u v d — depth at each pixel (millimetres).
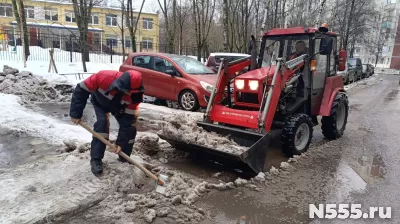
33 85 9406
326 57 6176
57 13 34781
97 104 3742
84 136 5324
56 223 2877
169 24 22656
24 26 18453
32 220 2758
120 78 3506
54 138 5145
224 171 4434
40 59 19781
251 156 4035
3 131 5391
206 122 5035
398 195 3861
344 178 4363
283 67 4727
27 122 5957
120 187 3531
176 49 28734
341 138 6555
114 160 3980
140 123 6840
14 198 3051
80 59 22594
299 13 27031
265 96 4676
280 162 4922
